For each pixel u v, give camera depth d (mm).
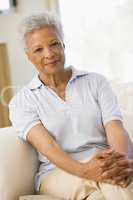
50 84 1572
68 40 2695
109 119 1535
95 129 1537
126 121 1804
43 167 1565
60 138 1521
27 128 1518
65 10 2688
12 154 1487
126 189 1313
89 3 2605
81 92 1558
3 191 1421
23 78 2830
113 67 2594
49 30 1488
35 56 1509
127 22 2510
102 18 2582
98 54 2631
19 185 1477
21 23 1522
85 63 2674
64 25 2699
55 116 1518
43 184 1502
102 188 1343
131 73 2551
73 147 1513
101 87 1577
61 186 1438
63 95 1562
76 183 1399
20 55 2803
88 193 1365
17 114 1561
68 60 2711
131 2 2475
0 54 2744
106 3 2555
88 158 1503
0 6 2811
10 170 1454
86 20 2633
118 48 2562
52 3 2709
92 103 1546
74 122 1516
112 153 1343
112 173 1328
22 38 1526
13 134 1561
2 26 2824
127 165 1357
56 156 1437
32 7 2754
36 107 1542
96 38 2619
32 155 1576
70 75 1594
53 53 1485
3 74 2762
